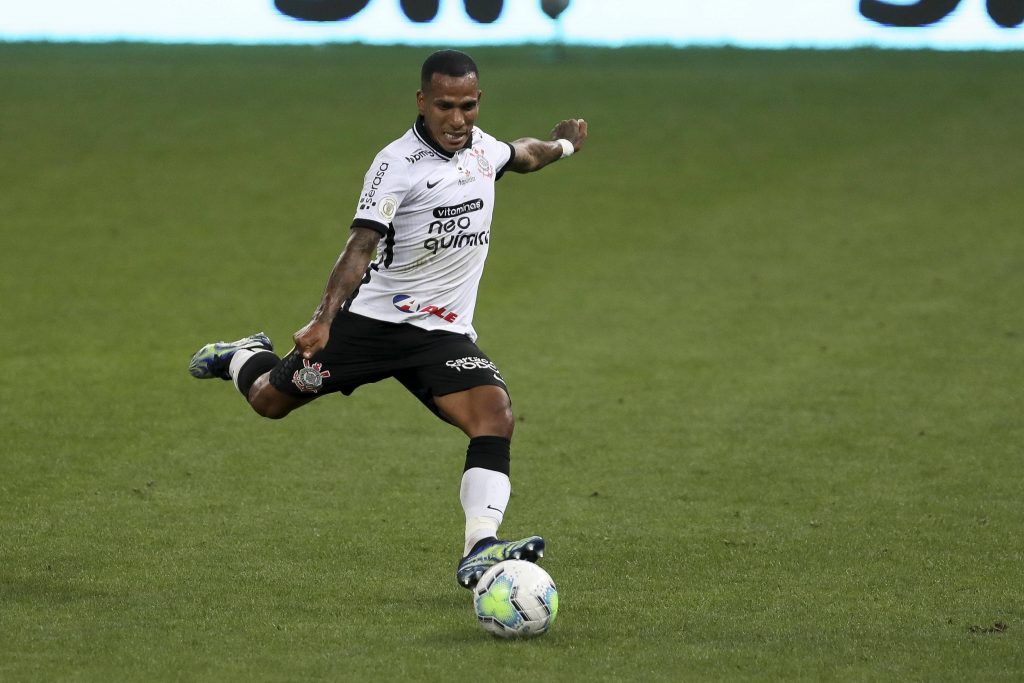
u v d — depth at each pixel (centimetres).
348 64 8294
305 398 1961
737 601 1820
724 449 2744
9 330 3850
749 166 6362
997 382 3309
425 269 1856
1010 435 2838
